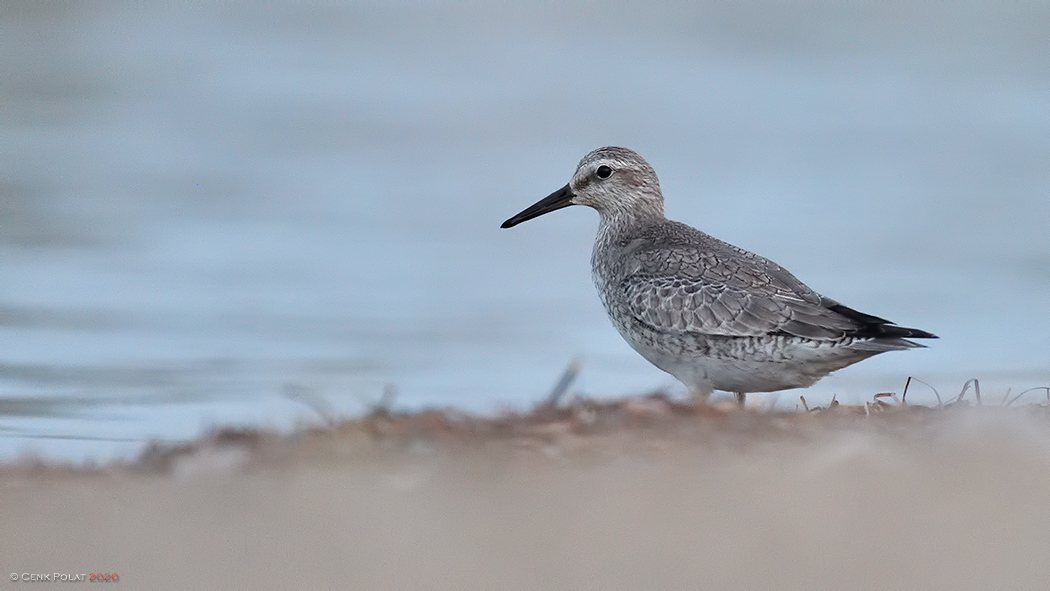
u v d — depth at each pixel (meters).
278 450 10.65
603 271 14.29
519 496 9.28
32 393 16.03
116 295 21.70
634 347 13.76
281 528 8.69
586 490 9.39
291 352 18.69
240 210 28.03
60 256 24.09
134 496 9.52
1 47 43.03
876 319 12.41
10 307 20.64
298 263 24.20
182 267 23.58
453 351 18.95
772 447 10.47
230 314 20.83
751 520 8.73
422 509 9.06
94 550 8.30
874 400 13.97
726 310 12.73
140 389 16.41
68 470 10.57
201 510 9.10
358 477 9.84
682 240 13.82
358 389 16.48
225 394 16.20
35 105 37.78
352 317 20.91
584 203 14.92
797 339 12.48
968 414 11.34
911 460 10.07
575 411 11.74
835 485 9.45
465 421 11.52
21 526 8.81
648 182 14.74
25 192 28.78
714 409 11.71
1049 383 16.75
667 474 9.78
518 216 15.08
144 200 28.52
